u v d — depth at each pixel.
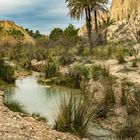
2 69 21.56
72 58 28.61
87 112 10.71
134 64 21.44
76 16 42.22
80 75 20.20
